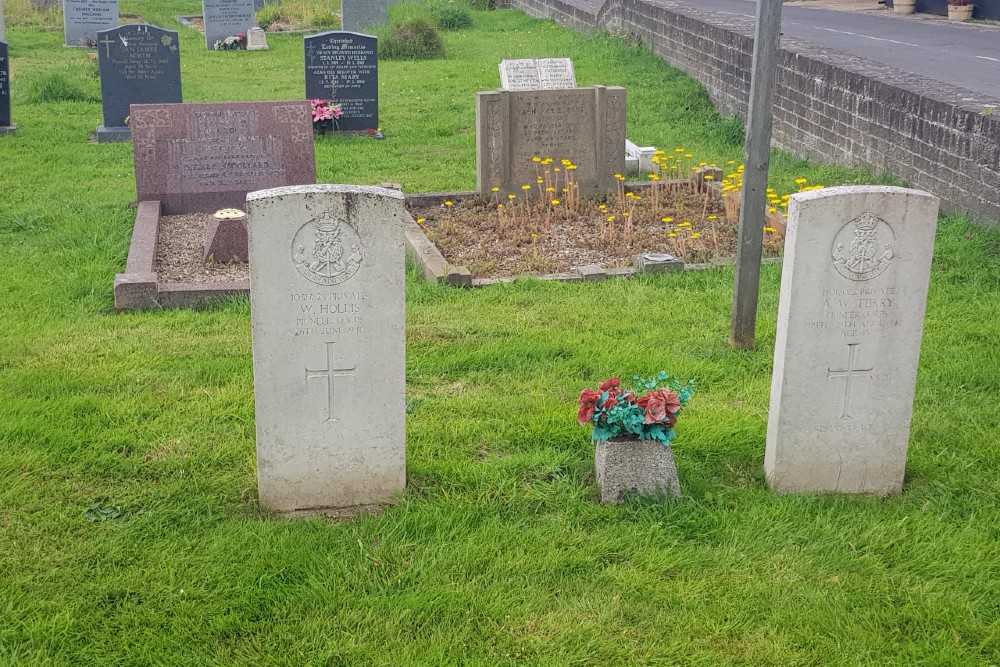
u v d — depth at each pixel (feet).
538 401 12.82
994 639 9.48
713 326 15.02
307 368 10.61
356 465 10.93
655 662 9.28
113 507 10.83
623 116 21.16
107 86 26.58
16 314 14.94
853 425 11.23
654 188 20.90
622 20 40.83
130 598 9.75
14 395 12.60
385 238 10.44
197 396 12.83
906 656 9.34
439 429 12.18
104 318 14.99
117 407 12.42
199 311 15.52
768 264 17.19
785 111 26.71
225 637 9.46
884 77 22.31
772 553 10.44
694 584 10.05
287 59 39.99
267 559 10.13
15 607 9.61
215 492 11.08
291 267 10.36
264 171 20.04
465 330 14.75
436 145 26.68
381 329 10.64
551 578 10.10
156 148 19.56
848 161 23.61
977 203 18.76
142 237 17.57
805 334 10.94
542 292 16.24
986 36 44.09
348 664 9.20
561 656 9.30
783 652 9.37
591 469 11.56
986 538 10.64
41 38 43.52
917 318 10.99
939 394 13.17
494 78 35.76
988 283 16.51
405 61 39.93
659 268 17.02
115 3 42.47
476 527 10.71
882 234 10.75
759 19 13.32
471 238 18.92
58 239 17.89
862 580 10.14
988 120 18.34
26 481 11.05
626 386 13.24
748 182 13.74
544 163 21.12
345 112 27.81
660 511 10.89
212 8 42.52
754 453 11.89
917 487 11.46
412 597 9.75
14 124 27.27
